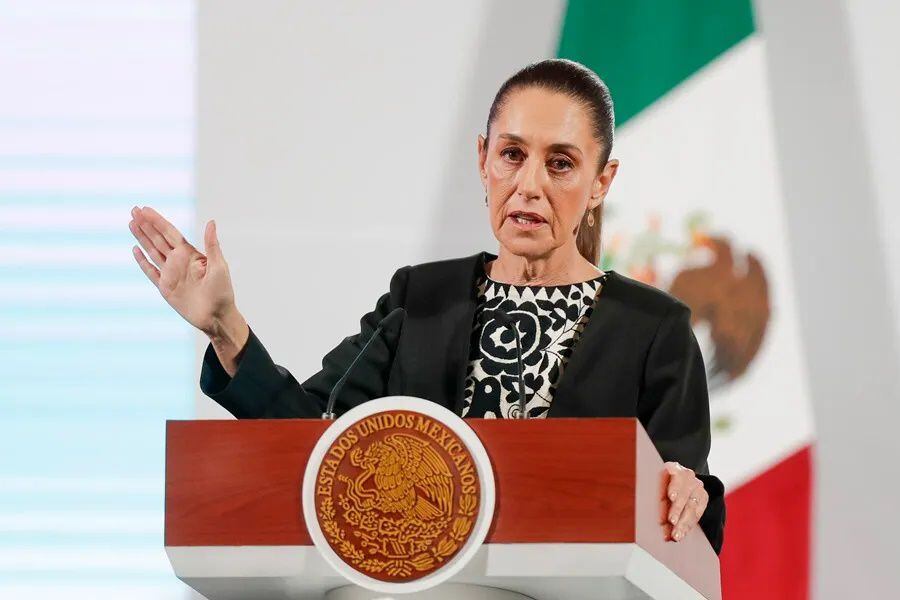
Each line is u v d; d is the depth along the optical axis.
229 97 15.31
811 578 14.41
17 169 15.34
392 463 7.50
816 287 14.82
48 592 14.74
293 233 15.09
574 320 10.07
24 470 14.90
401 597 7.64
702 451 9.52
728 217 15.05
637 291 10.02
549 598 8.15
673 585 8.12
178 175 15.35
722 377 14.79
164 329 15.12
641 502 7.41
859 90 15.13
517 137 10.24
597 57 15.52
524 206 10.15
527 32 15.55
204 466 7.65
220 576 7.62
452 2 15.55
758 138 15.17
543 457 7.43
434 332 10.05
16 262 15.20
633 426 7.38
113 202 15.32
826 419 14.59
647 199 15.18
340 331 14.95
